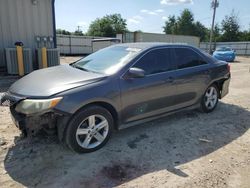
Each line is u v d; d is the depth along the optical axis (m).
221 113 5.77
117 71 3.87
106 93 3.61
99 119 3.71
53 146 3.78
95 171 3.20
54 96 3.22
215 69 5.48
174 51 4.77
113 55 4.43
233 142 4.25
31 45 10.91
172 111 4.76
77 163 3.36
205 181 3.09
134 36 28.97
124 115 3.93
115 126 3.99
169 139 4.23
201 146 4.04
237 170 3.38
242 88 8.94
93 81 3.60
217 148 4.00
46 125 3.33
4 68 10.50
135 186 2.94
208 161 3.58
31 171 3.16
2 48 10.32
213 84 5.62
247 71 14.41
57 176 3.07
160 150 3.83
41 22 10.95
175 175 3.19
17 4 10.27
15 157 3.46
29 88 3.46
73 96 3.31
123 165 3.37
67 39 31.50
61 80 3.59
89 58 4.75
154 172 3.24
